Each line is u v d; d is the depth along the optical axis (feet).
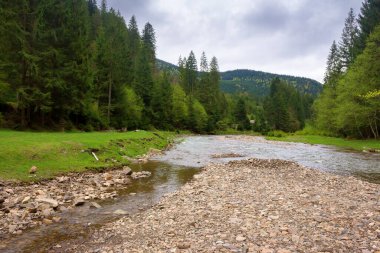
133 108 240.12
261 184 62.85
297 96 542.98
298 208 44.27
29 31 137.59
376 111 181.98
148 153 117.70
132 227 39.01
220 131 385.09
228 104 491.31
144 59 303.07
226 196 52.65
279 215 40.83
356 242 31.17
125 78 258.57
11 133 104.58
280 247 30.30
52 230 38.83
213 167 86.33
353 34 257.14
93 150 88.33
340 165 97.55
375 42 182.19
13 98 134.41
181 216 42.32
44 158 71.87
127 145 113.29
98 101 204.44
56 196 53.21
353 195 53.31
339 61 263.70
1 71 127.44
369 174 81.20
